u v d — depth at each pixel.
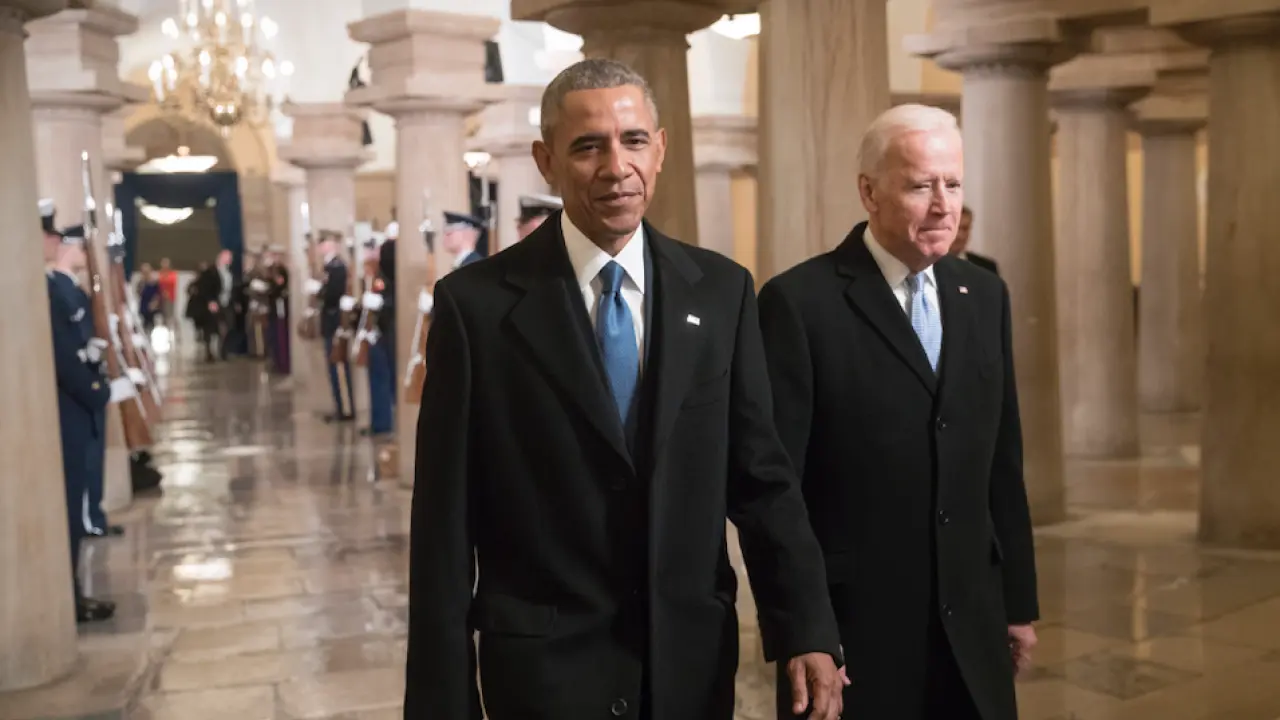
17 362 4.84
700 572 2.20
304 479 9.80
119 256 8.88
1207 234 6.87
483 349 2.17
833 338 2.56
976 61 7.60
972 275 2.70
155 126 23.38
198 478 9.93
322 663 5.29
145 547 7.54
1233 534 6.88
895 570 2.53
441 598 2.14
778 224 5.11
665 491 2.16
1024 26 7.30
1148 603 5.82
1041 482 7.64
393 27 9.22
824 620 2.21
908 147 2.48
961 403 2.56
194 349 25.33
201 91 12.38
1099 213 9.95
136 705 4.77
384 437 12.00
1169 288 12.28
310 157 13.54
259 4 13.02
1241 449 6.83
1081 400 10.12
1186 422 11.78
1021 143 7.61
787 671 2.22
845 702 2.54
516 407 2.16
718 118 14.09
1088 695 4.58
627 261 2.23
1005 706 2.53
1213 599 5.86
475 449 2.20
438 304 2.23
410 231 9.48
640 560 2.15
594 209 2.14
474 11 11.32
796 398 2.55
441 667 2.12
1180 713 4.38
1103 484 8.95
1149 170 12.19
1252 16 6.41
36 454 4.94
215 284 22.61
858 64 5.06
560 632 2.13
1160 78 9.96
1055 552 6.90
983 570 2.59
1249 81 6.59
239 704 4.79
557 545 2.16
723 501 2.24
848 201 5.08
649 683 2.12
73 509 6.02
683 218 6.11
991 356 2.63
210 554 7.32
